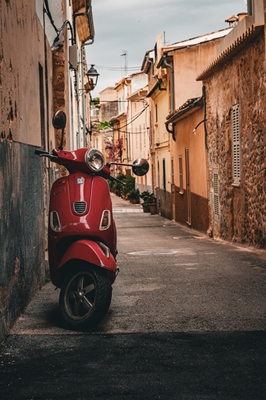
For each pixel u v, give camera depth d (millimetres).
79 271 5781
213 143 18094
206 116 19047
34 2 8758
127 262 11219
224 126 16297
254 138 13086
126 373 4375
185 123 24391
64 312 5781
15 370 4488
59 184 6113
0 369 4520
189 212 24047
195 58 27953
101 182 6086
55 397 3904
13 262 5875
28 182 7160
